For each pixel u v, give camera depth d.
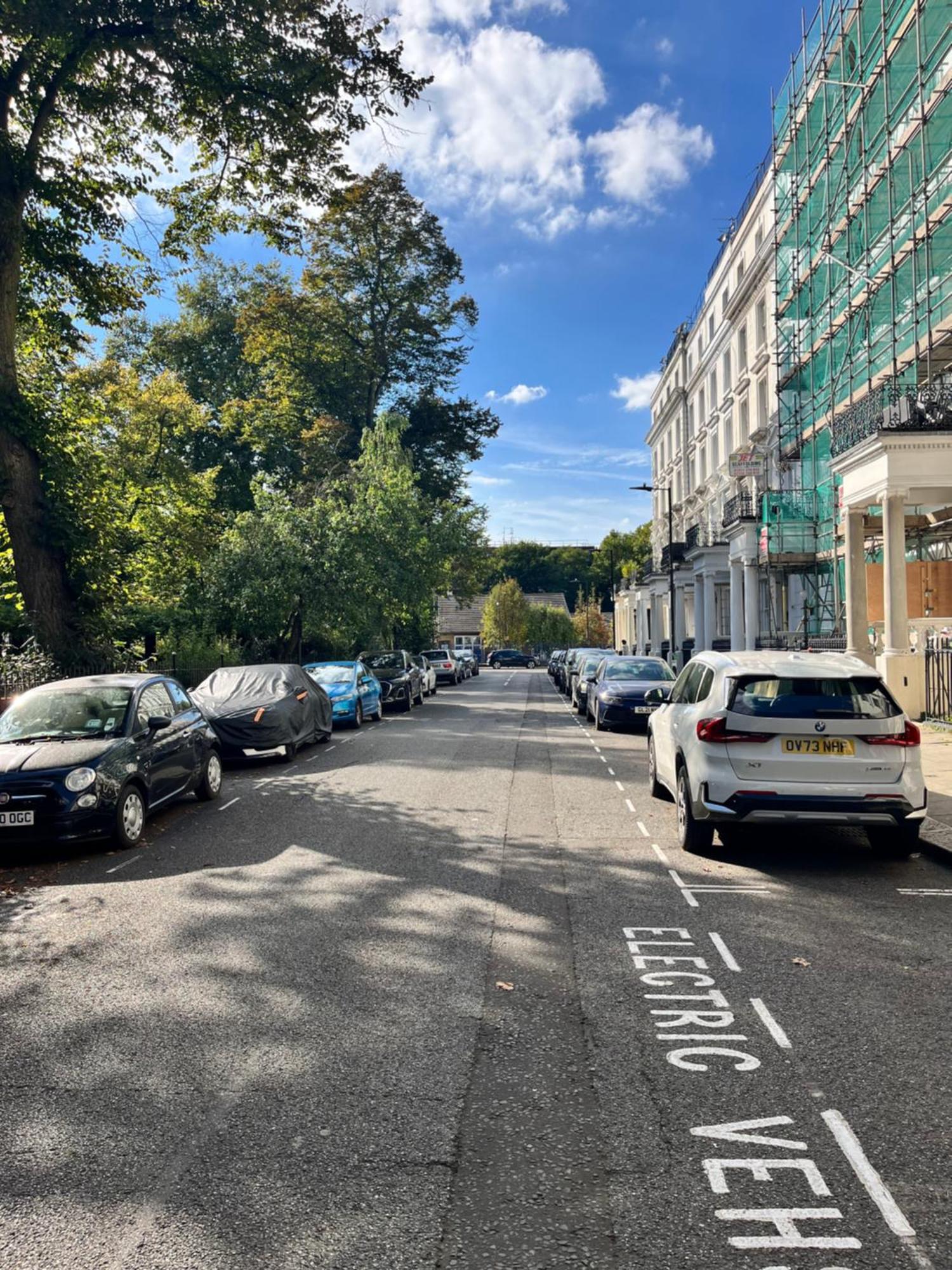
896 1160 3.18
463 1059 4.01
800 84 27.14
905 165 20.56
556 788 11.70
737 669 7.79
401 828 9.20
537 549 119.38
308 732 15.67
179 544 25.52
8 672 13.70
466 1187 3.03
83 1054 4.11
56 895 6.95
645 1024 4.39
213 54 14.30
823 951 5.46
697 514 49.12
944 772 11.33
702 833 7.92
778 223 29.95
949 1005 4.62
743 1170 3.12
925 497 16.61
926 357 19.58
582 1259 2.66
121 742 8.90
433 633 53.59
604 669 20.78
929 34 18.86
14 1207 2.96
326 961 5.30
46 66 14.55
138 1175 3.13
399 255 44.00
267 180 16.66
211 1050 4.12
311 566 26.78
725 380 41.72
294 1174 3.12
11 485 14.45
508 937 5.72
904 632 16.06
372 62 14.64
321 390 44.97
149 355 43.41
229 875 7.38
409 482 36.34
